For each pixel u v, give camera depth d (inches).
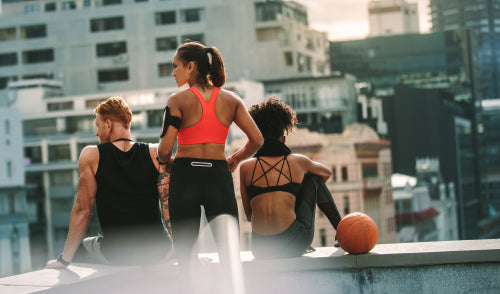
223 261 140.9
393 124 2997.0
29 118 2709.2
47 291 133.1
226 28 2913.4
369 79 3661.4
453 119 3314.5
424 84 3713.1
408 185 2613.2
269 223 163.2
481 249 155.3
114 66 2967.5
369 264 156.5
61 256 153.8
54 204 2605.8
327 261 157.5
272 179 164.9
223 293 151.8
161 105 2610.7
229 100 142.1
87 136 2618.1
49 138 2637.8
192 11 2938.0
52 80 2965.1
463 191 3415.4
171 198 139.1
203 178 137.0
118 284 149.5
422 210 2640.3
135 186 156.2
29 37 3036.4
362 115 2716.5
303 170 167.9
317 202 174.1
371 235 157.3
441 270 156.0
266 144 167.9
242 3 2903.5
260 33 2898.6
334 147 2198.6
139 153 157.1
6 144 2372.0
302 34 3006.9
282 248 162.1
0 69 3048.7
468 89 3863.2
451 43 3737.7
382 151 2422.5
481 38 5551.2
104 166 154.4
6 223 2287.2
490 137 4254.4
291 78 2706.7
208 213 138.7
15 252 2313.0
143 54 2962.6
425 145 3043.8
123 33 2970.0
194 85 139.9
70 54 3002.0
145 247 156.4
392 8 4525.1
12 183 2378.2
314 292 158.1
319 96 2684.5
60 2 3021.7
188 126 137.9
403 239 2559.1
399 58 3708.2
